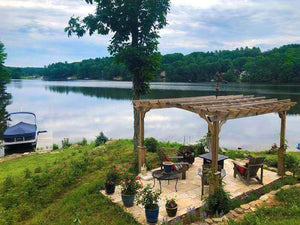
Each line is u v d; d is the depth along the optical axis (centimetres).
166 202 612
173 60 11775
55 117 3472
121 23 1110
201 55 13000
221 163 853
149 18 1087
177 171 839
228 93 4966
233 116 654
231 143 1877
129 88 8144
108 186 735
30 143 1961
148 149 1254
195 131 2436
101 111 3997
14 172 1170
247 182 766
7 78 5122
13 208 727
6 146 1931
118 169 970
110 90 7538
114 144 1585
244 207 621
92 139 2205
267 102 800
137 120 1191
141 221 579
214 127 621
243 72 9794
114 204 679
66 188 870
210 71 10181
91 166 1065
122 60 1109
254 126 2656
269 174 870
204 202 658
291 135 2064
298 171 843
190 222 568
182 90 5912
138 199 636
